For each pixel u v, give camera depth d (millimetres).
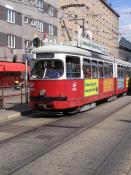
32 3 50750
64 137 11469
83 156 8906
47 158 8703
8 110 18094
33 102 16594
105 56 23547
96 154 9117
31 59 16781
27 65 22297
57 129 13125
